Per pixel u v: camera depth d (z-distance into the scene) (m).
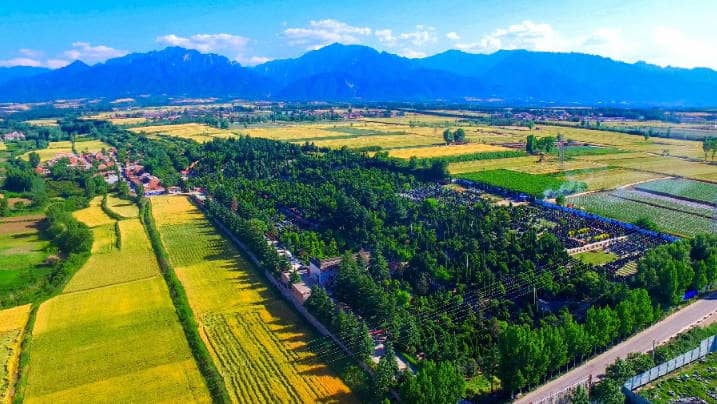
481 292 115.06
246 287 127.75
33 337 102.75
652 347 93.88
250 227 155.62
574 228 167.25
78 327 106.75
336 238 157.88
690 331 98.81
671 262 109.38
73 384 87.06
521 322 102.88
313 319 108.94
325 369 91.12
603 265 133.38
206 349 97.00
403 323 97.12
